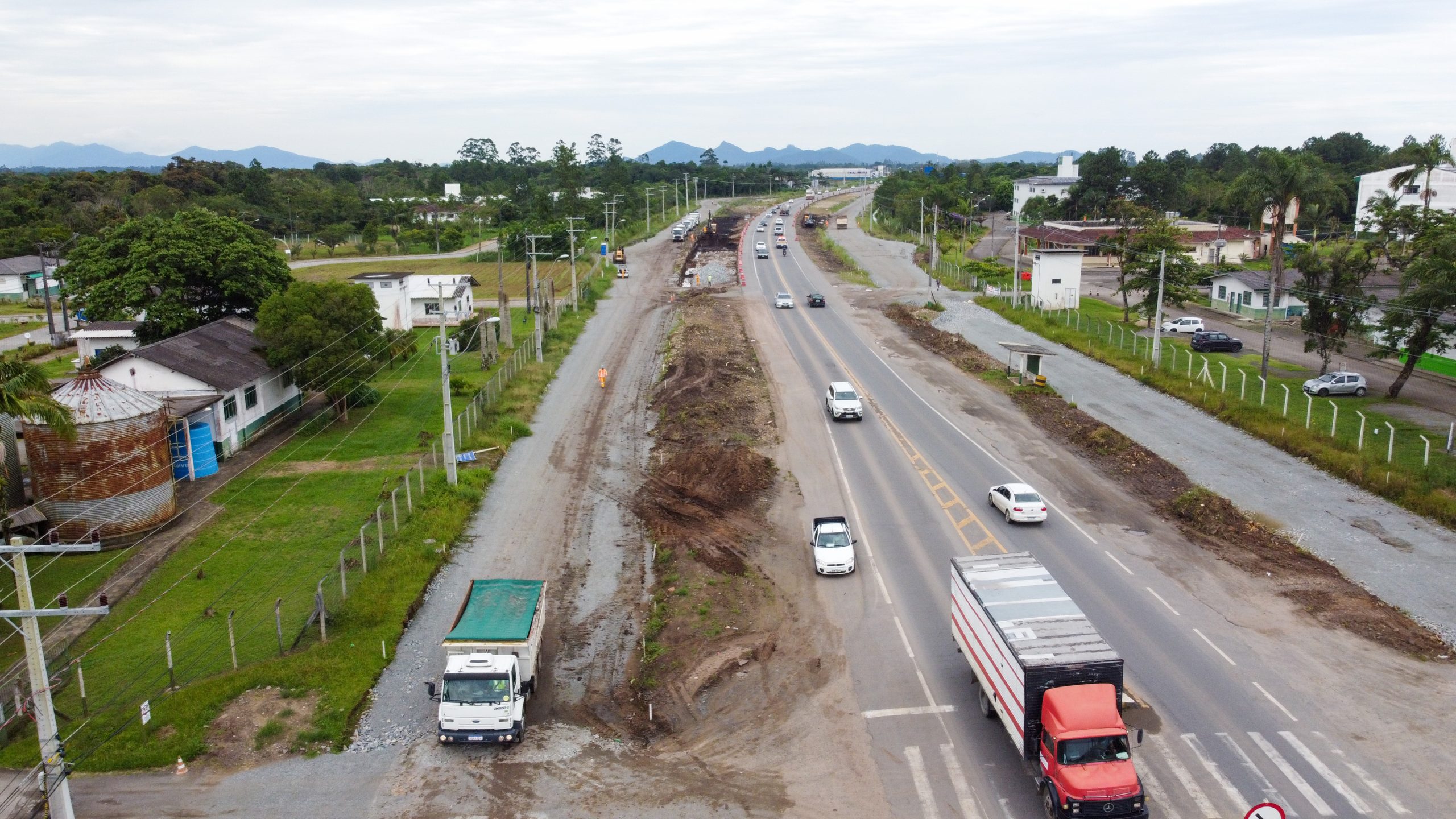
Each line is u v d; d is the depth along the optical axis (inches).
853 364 2812.5
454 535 1587.1
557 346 3090.6
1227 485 1755.7
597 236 6333.7
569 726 1069.8
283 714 1071.6
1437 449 1860.2
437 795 941.2
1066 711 856.3
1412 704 1055.6
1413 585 1353.3
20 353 3014.3
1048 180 7416.3
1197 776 927.0
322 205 6776.6
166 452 1657.2
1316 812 870.4
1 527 1476.4
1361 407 2226.9
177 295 2516.0
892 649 1208.2
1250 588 1353.3
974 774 948.6
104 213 5442.9
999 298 3846.0
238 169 7755.9
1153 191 6190.9
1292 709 1045.2
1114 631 1222.3
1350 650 1176.2
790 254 5457.7
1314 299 2431.1
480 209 7736.2
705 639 1252.5
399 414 2359.7
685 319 3474.4
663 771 977.5
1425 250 2770.7
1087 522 1616.6
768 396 2449.6
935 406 2352.4
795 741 1021.2
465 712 1000.9
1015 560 1125.7
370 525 1621.6
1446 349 2348.7
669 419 2260.1
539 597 1198.9
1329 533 1536.7
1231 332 3257.9
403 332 2775.6
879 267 4992.6
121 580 1432.1
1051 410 2265.0
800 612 1320.1
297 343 2143.2
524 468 1964.8
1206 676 1112.8
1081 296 4101.9
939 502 1718.8
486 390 2394.2
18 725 1055.6
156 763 984.3
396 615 1305.4
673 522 1675.7
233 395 2050.9
